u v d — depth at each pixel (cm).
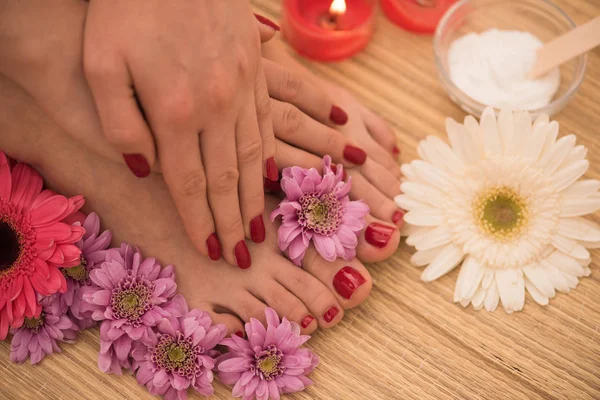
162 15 34
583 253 41
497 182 42
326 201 40
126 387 40
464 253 42
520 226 42
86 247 40
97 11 34
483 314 42
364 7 47
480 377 41
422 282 42
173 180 36
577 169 41
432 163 42
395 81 47
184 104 34
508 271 41
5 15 35
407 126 46
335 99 45
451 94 45
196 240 39
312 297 41
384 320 42
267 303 41
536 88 44
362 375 41
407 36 48
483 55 45
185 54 34
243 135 36
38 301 38
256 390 39
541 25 47
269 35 41
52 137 40
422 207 42
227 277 41
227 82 35
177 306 40
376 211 43
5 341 41
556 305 42
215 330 39
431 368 41
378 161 44
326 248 40
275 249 41
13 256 38
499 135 42
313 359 40
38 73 35
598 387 41
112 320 39
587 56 46
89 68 34
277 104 41
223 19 35
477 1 46
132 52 34
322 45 46
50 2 35
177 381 38
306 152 42
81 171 40
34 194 40
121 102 34
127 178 40
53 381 40
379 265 43
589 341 41
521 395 40
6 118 39
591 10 48
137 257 40
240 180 38
